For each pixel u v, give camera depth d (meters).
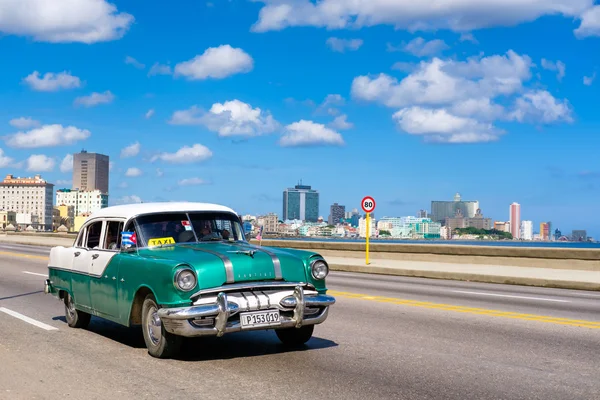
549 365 7.21
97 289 8.63
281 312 7.30
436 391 6.07
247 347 8.16
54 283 10.19
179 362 7.28
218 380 6.44
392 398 5.81
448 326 10.04
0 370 6.93
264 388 6.13
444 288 16.83
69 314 9.91
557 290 16.77
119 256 8.10
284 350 7.98
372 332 9.42
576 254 20.78
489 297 14.52
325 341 8.64
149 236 8.20
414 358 7.56
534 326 10.06
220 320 6.82
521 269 21.19
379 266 23.28
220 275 7.03
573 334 9.33
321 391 6.03
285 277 7.38
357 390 6.07
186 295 6.87
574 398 5.86
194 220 8.50
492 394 5.97
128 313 7.81
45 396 5.87
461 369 6.99
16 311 11.80
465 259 23.81
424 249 25.31
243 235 8.83
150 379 6.48
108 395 5.89
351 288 16.56
